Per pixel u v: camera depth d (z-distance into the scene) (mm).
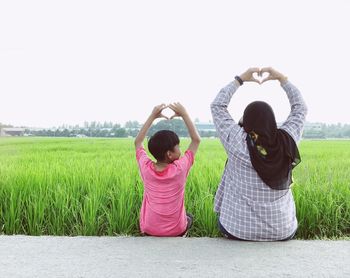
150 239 4535
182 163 4484
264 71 4484
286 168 4148
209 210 5656
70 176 7777
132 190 6570
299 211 5934
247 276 3529
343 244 4391
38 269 3693
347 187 6812
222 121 4383
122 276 3531
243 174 4270
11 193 6320
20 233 5930
